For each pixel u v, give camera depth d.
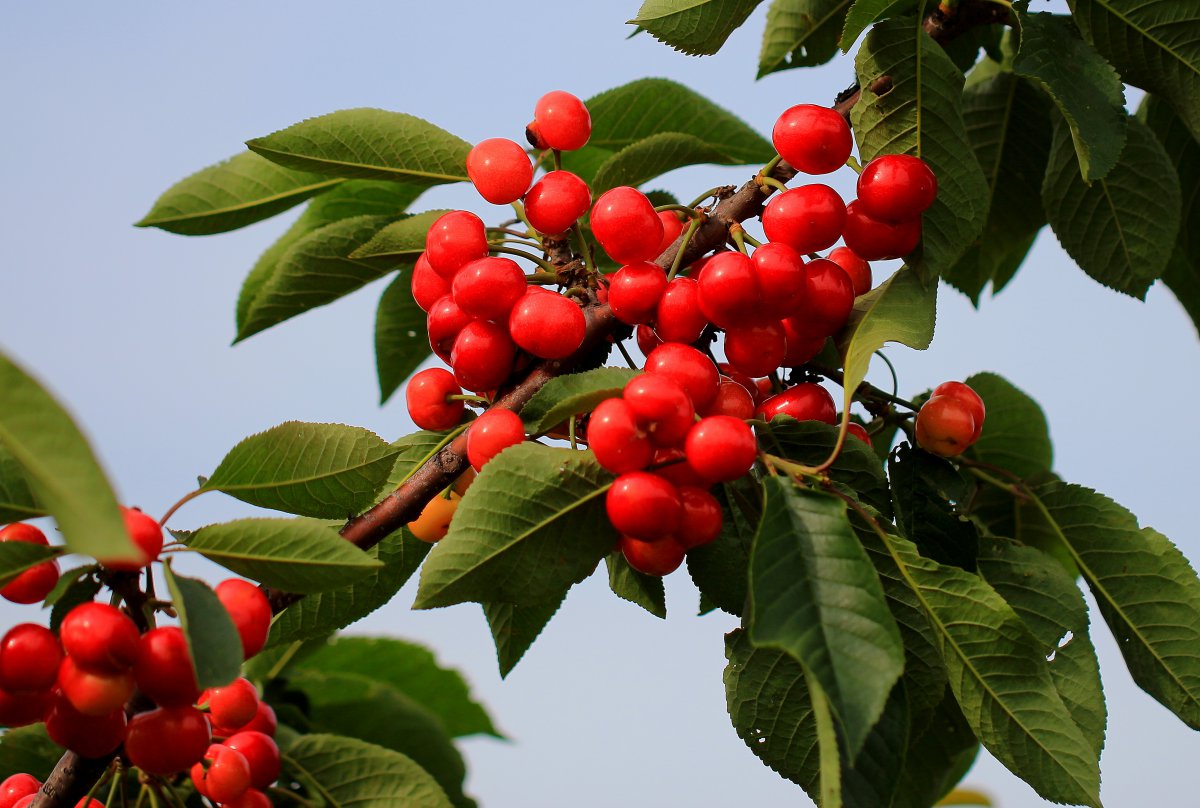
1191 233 1.20
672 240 1.08
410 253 1.12
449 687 1.23
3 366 0.89
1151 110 1.19
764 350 1.04
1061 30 1.09
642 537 0.99
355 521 1.05
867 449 1.05
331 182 1.16
